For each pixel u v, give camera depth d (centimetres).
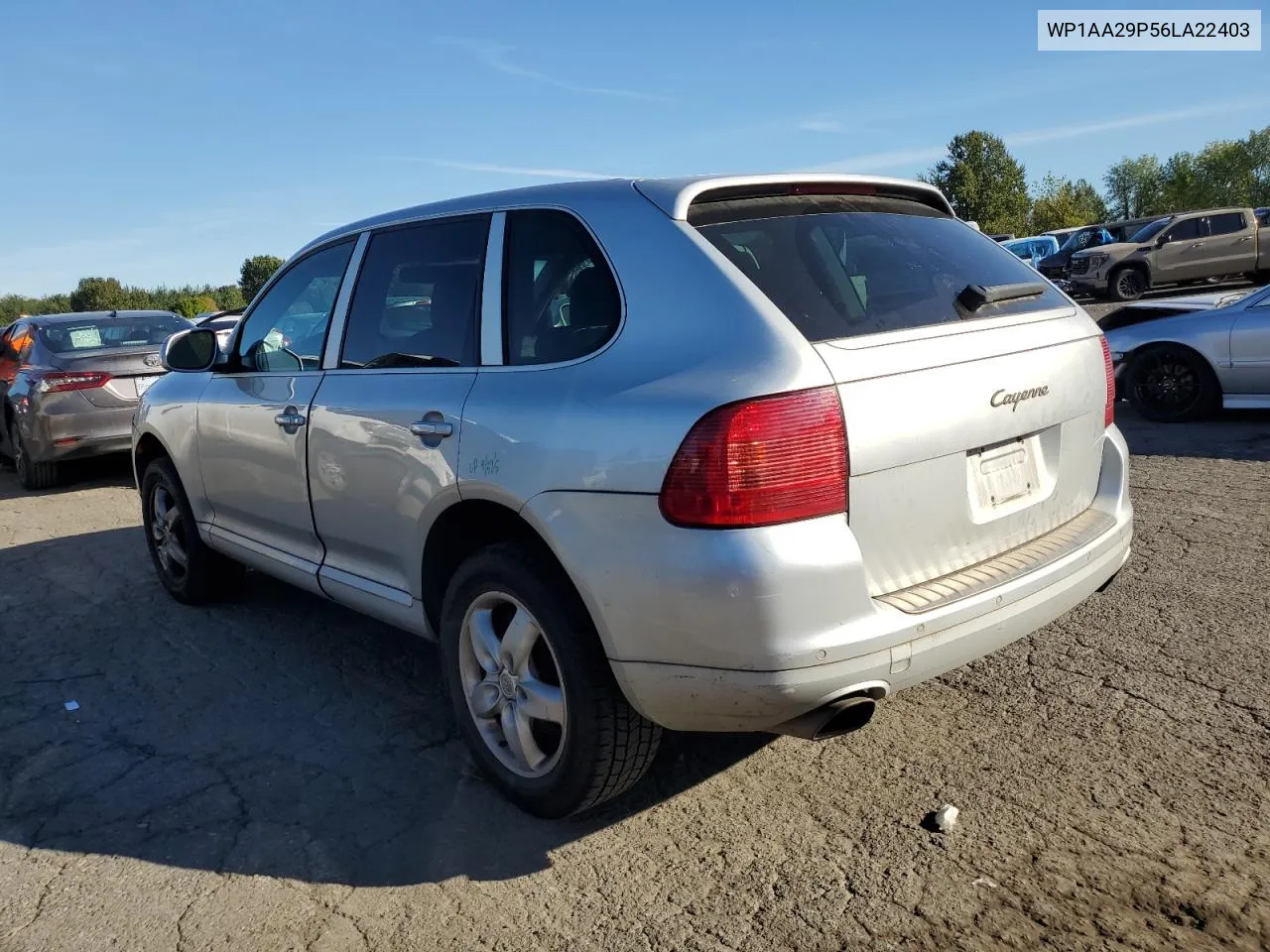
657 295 281
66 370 891
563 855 296
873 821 301
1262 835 281
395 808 326
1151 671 385
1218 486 660
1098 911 255
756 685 250
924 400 269
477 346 326
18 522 794
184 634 496
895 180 344
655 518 256
